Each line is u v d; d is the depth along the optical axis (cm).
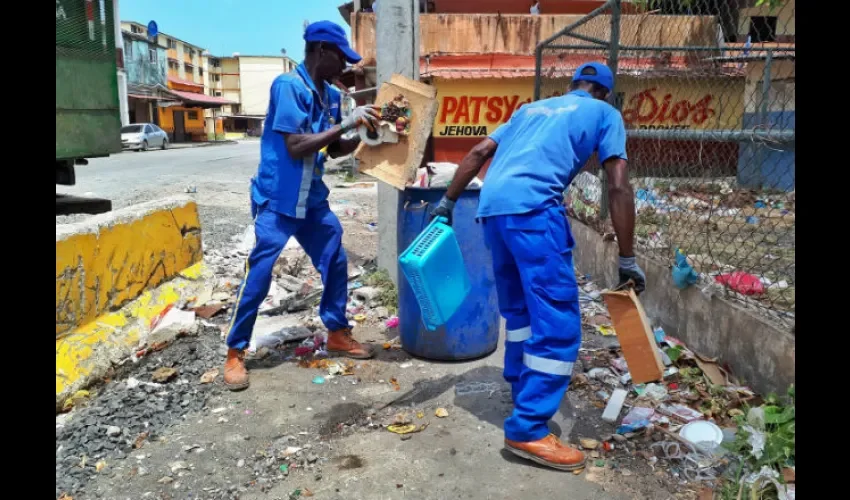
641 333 274
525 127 276
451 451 285
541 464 269
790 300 377
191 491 256
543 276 260
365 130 350
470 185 369
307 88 346
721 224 672
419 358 395
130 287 415
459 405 331
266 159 353
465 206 367
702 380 341
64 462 272
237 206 1052
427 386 355
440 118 1291
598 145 268
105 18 448
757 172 748
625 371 364
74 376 329
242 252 672
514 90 1284
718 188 768
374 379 365
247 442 294
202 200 1109
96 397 335
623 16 1177
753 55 1016
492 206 267
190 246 510
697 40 1186
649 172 739
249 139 6581
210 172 1739
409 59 486
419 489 256
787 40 970
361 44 1323
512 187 261
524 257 262
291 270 588
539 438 270
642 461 274
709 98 1150
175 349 404
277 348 415
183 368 377
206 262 623
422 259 279
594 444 286
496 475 265
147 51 4338
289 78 340
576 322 268
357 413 323
